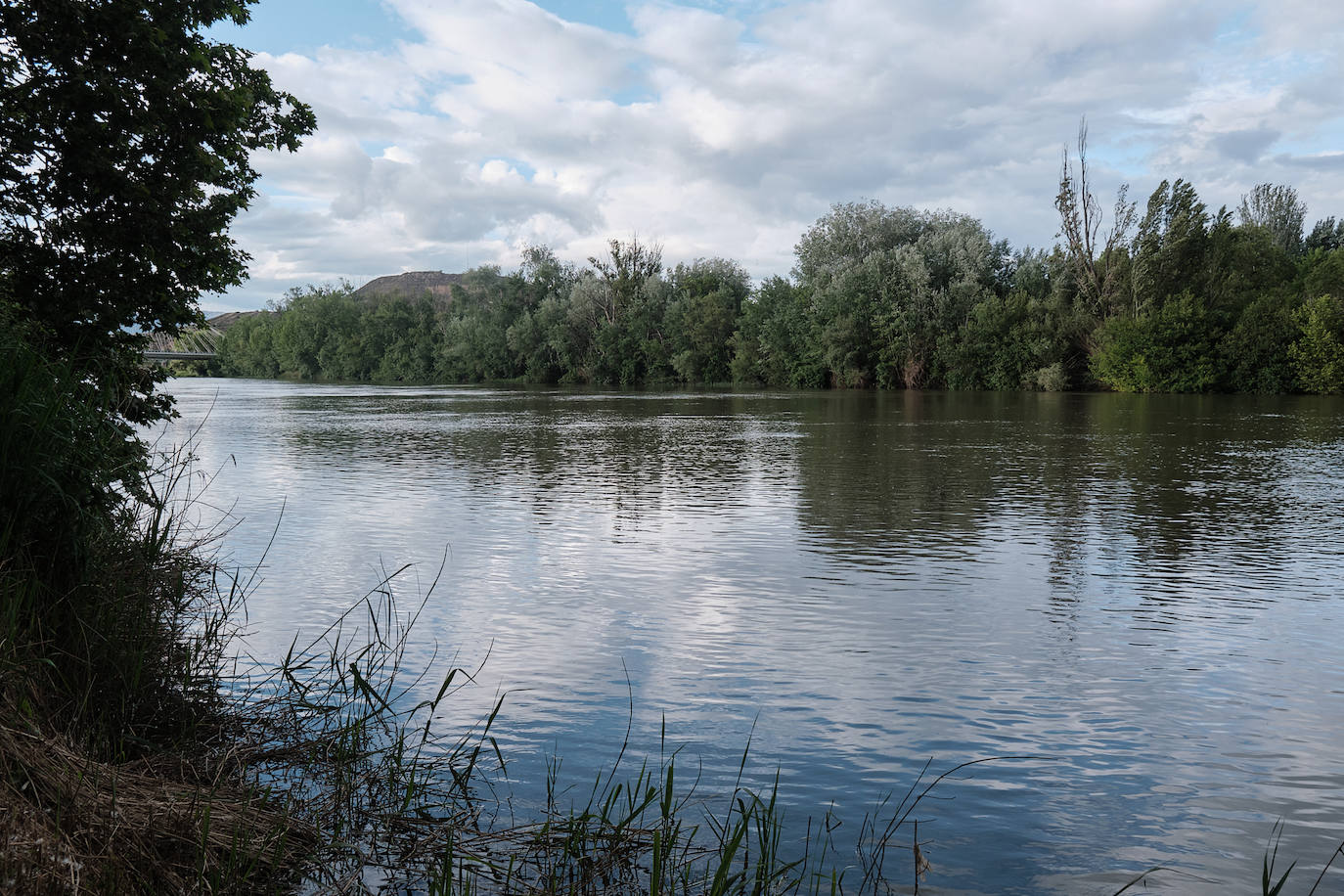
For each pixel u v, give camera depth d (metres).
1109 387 57.88
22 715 3.64
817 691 5.80
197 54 8.20
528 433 27.69
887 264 65.50
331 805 4.03
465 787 4.36
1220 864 3.71
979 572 9.23
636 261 90.81
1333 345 49.03
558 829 3.88
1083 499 14.01
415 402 51.19
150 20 8.20
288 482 16.25
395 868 3.56
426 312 113.44
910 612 7.71
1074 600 8.12
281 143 9.74
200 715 4.96
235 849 3.22
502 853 3.69
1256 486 15.29
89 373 7.42
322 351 124.12
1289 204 83.06
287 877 3.44
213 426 31.25
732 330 81.69
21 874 2.68
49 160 7.82
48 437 4.93
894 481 16.17
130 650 5.05
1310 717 5.33
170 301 8.44
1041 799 4.29
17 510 4.64
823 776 4.55
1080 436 25.20
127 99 7.94
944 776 4.55
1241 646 6.75
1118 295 57.75
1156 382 52.62
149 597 5.55
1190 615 7.58
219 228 8.59
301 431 28.59
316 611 7.62
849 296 65.75
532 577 9.02
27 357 5.13
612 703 5.55
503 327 98.44
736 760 4.74
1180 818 4.11
